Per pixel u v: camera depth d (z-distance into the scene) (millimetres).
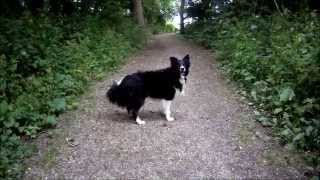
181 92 2502
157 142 2127
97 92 3184
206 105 2855
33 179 1719
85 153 1993
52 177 1740
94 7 6176
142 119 2527
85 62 3705
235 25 5344
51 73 3088
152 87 2436
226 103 2895
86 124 2414
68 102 2777
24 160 1900
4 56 2865
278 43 3502
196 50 6051
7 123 2162
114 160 1913
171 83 2447
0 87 2555
